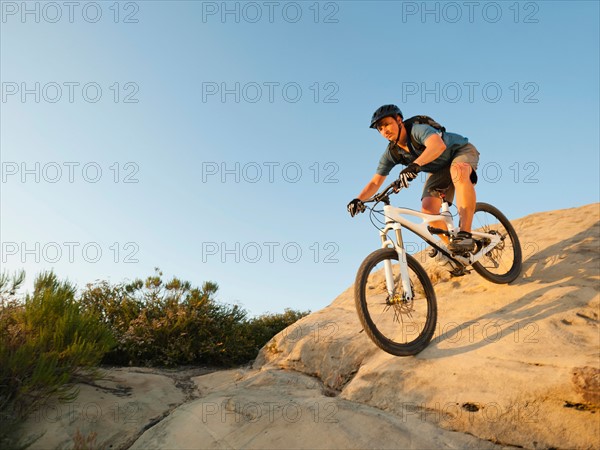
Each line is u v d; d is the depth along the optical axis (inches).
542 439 105.3
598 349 116.7
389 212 142.4
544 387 109.7
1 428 116.9
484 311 153.6
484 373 121.5
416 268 148.2
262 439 117.0
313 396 142.4
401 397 127.3
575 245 181.6
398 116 156.5
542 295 151.3
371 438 112.2
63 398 132.4
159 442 122.7
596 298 139.3
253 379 168.4
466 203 154.0
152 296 232.5
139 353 194.7
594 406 102.4
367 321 132.2
